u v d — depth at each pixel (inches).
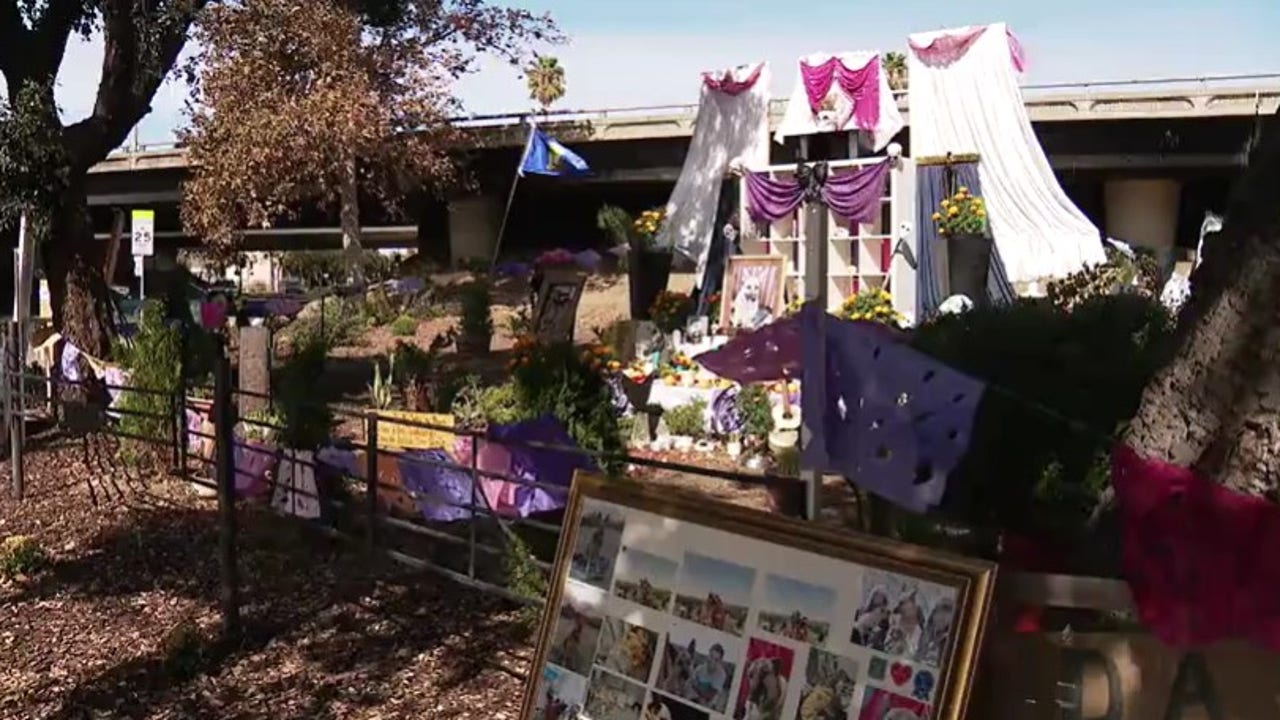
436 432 287.1
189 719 211.0
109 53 595.2
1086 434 150.3
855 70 778.8
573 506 143.3
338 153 1078.4
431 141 1181.7
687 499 132.7
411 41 1149.1
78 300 604.7
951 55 763.4
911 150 775.7
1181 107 1275.8
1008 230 743.1
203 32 1037.2
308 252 1547.7
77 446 466.6
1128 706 116.5
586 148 1592.0
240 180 1048.8
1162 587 115.0
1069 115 1314.0
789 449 396.2
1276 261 127.0
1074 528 149.4
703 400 477.1
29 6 584.1
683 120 1521.9
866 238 735.1
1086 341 185.6
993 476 153.9
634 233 887.7
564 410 252.2
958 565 111.9
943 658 111.0
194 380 467.2
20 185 570.6
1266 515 111.6
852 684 116.1
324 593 273.7
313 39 1046.4
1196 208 1489.9
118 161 1990.7
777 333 180.2
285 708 213.3
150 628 258.7
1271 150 132.2
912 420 146.3
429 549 286.0
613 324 761.0
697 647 128.0
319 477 298.7
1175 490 117.5
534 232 1888.5
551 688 138.9
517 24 1184.8
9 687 229.9
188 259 1758.1
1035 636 118.3
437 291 1221.1
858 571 118.2
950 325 199.2
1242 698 112.3
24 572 303.3
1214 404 130.7
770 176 783.1
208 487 337.4
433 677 222.8
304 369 330.0
